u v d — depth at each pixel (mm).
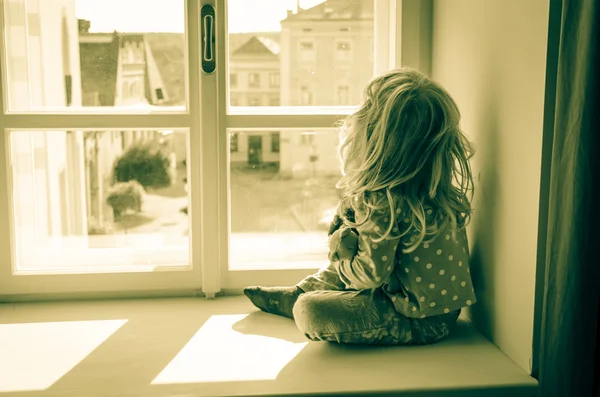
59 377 1160
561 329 1023
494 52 1287
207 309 1568
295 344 1327
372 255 1233
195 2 1595
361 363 1221
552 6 1062
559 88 1014
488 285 1354
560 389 1034
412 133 1258
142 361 1234
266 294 1512
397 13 1645
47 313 1541
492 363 1221
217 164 1625
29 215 1752
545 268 1084
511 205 1229
